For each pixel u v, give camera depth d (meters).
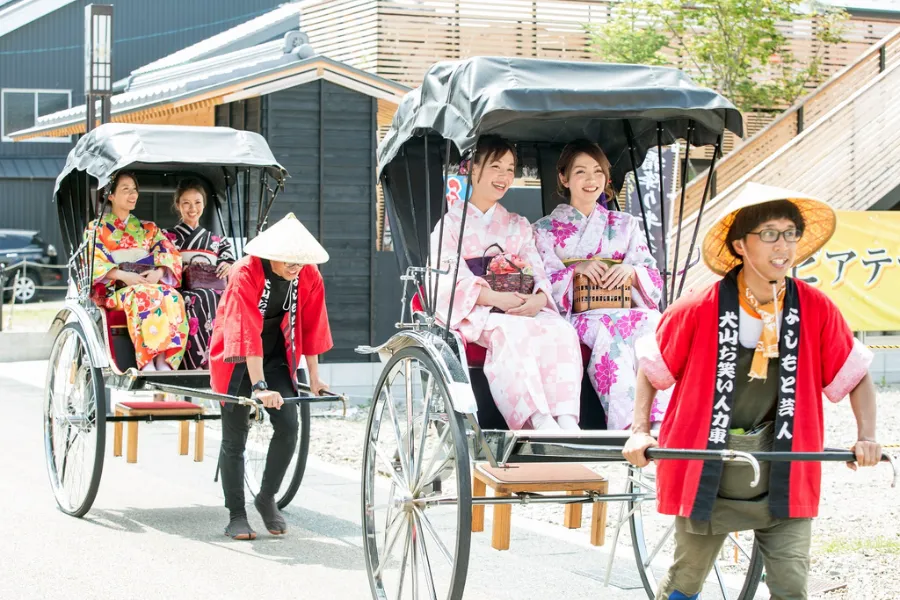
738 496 3.50
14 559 5.46
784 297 3.49
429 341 4.50
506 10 14.62
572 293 5.25
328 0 15.21
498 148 5.18
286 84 11.11
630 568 5.59
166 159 6.50
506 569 5.55
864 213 12.64
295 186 11.27
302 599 4.97
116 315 7.01
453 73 4.67
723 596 4.73
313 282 6.01
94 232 6.79
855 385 3.51
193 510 6.73
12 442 8.89
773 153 13.58
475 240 5.15
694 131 5.30
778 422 3.45
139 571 5.34
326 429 10.02
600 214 5.41
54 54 27.58
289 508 6.88
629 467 4.98
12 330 17.06
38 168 26.56
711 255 3.65
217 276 7.37
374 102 11.53
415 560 4.60
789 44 15.77
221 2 28.61
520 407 4.66
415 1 14.38
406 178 5.61
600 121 5.78
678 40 15.22
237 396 5.73
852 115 13.12
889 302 12.73
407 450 4.70
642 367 3.59
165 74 15.30
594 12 14.91
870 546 5.90
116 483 7.44
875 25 16.55
